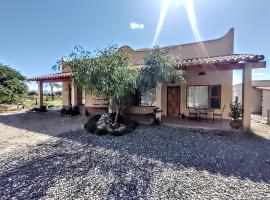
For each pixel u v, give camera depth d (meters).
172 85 15.76
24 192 5.20
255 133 10.80
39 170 6.59
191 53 15.22
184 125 11.98
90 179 5.87
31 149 8.89
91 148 8.82
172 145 8.92
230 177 5.82
